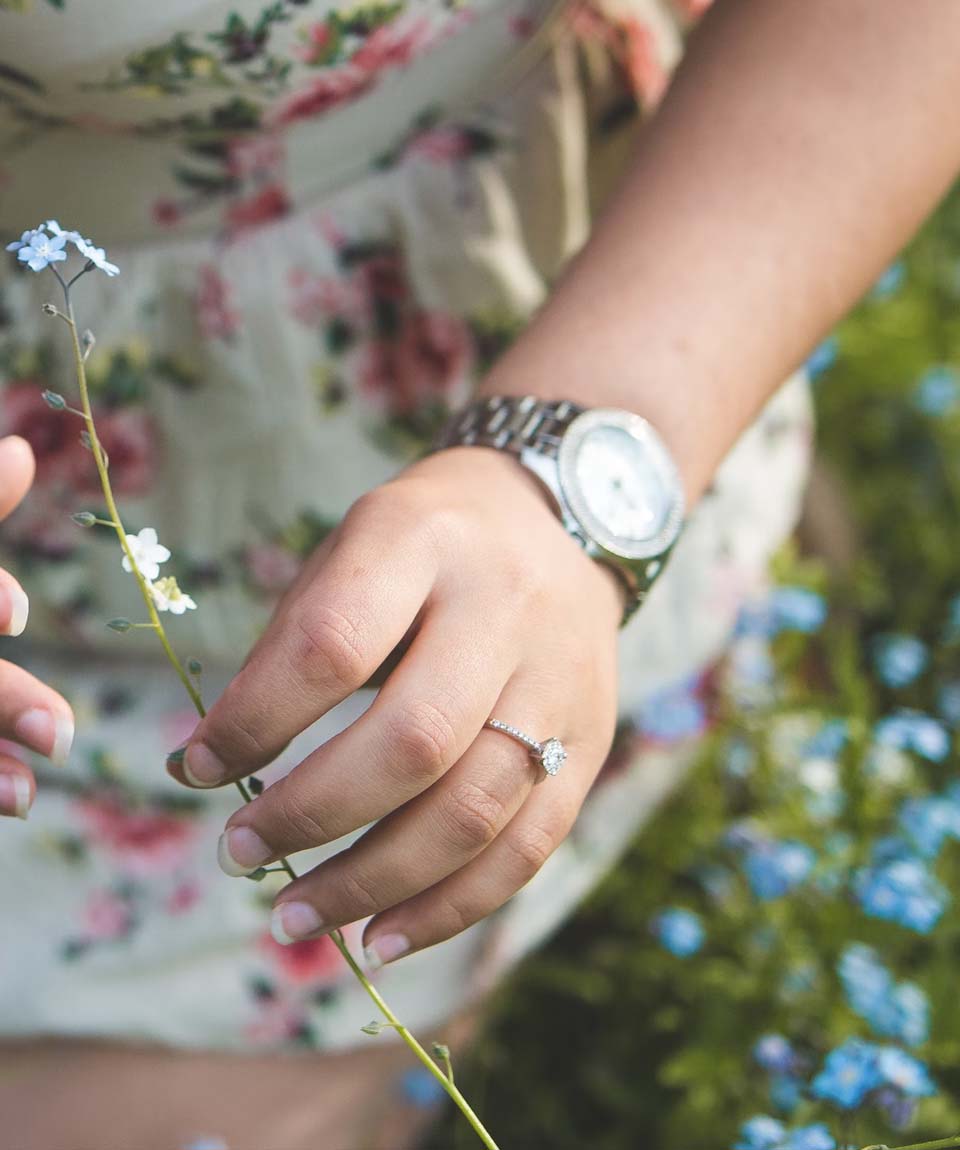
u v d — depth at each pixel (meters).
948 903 0.66
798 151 0.50
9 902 0.65
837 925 0.67
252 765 0.42
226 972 0.65
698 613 0.67
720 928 0.71
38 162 0.55
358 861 0.42
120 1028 0.64
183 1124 0.64
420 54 0.55
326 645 0.41
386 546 0.42
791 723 0.77
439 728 0.41
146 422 0.61
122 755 0.64
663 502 0.47
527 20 0.58
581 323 0.49
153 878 0.65
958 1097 0.63
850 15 0.50
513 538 0.44
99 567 0.63
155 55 0.50
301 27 0.51
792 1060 0.60
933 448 1.03
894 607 0.96
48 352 0.59
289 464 0.61
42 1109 0.64
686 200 0.50
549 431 0.47
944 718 0.80
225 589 0.64
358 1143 0.67
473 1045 0.73
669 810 0.77
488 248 0.60
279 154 0.56
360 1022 0.66
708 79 0.51
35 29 0.49
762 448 0.70
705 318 0.49
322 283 0.59
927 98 0.50
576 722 0.44
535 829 0.44
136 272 0.58
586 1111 0.73
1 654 0.66
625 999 0.75
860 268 0.51
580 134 0.61
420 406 0.62
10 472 0.40
